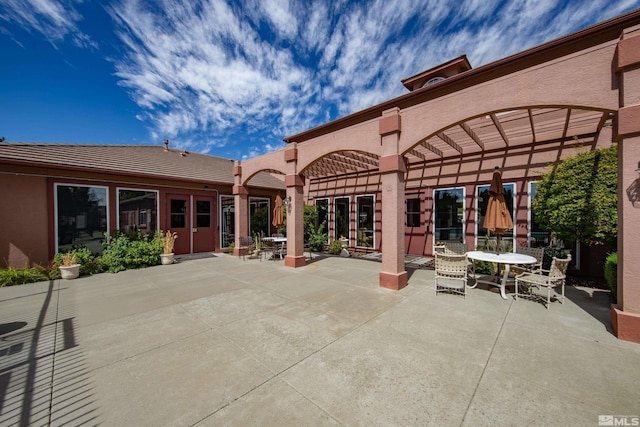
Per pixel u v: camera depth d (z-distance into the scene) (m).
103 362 2.99
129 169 9.34
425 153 9.47
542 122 7.13
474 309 4.49
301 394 2.43
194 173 11.59
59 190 8.01
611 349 3.13
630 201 3.31
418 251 9.90
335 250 11.16
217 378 2.68
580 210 5.21
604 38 3.56
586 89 3.62
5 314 4.46
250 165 10.16
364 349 3.21
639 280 3.29
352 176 12.12
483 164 8.28
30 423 2.11
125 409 2.26
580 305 4.61
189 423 2.10
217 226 11.96
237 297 5.27
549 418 2.12
